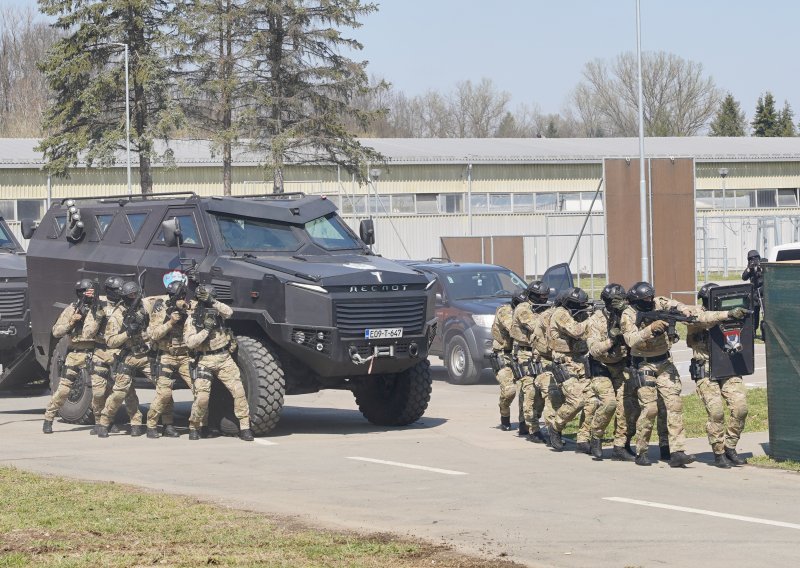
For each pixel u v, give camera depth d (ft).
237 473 78.79
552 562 53.01
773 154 467.52
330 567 51.60
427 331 99.76
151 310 97.86
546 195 442.50
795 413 80.74
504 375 98.94
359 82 334.03
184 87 324.19
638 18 198.80
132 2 318.45
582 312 86.17
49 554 54.03
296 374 100.27
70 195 375.45
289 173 395.14
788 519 62.28
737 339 78.79
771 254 172.45
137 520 61.67
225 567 51.67
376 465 81.92
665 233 198.90
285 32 325.21
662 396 80.33
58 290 113.19
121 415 114.73
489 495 69.87
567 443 93.15
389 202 415.85
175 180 388.57
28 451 90.02
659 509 65.10
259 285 95.55
